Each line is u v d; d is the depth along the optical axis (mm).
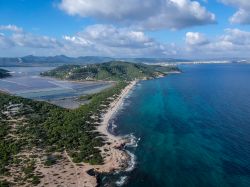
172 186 100188
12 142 135500
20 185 98562
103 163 117000
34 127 156375
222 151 129500
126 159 121625
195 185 100438
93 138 145625
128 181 103688
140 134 156125
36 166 113250
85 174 107250
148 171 111062
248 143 138500
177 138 148750
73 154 124062
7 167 111812
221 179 103938
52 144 136250
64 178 103938
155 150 132625
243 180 102875
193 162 118875
